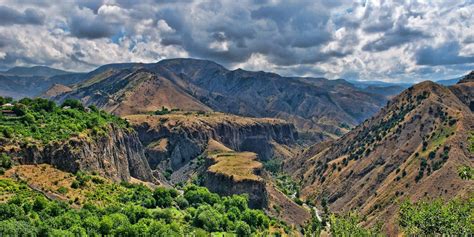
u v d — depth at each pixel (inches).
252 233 6013.8
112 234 4232.3
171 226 4931.1
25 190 4638.3
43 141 5625.0
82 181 5511.8
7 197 4318.4
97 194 5393.7
